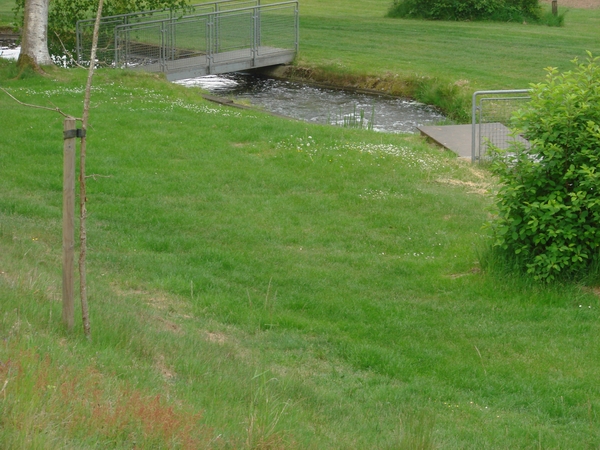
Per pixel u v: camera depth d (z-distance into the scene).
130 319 7.20
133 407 4.71
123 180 13.33
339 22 39.88
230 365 6.79
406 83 27.12
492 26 38.78
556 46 32.78
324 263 10.47
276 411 5.57
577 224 9.41
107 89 21.11
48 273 8.34
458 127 18.53
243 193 13.22
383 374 7.57
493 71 27.56
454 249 10.95
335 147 16.17
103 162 14.33
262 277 9.82
